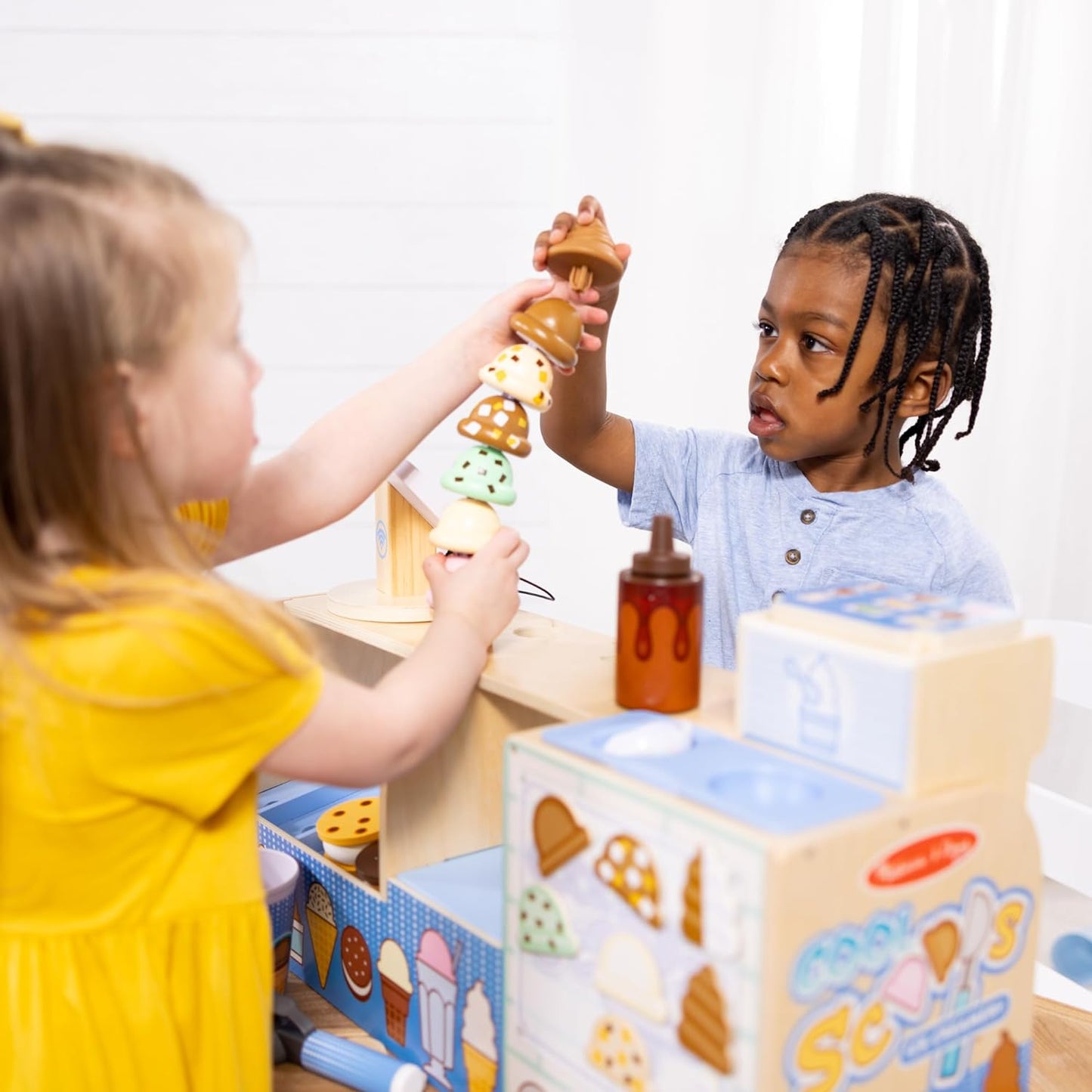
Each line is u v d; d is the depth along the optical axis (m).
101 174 0.61
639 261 2.05
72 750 0.61
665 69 2.00
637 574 0.72
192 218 0.63
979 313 1.22
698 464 1.35
